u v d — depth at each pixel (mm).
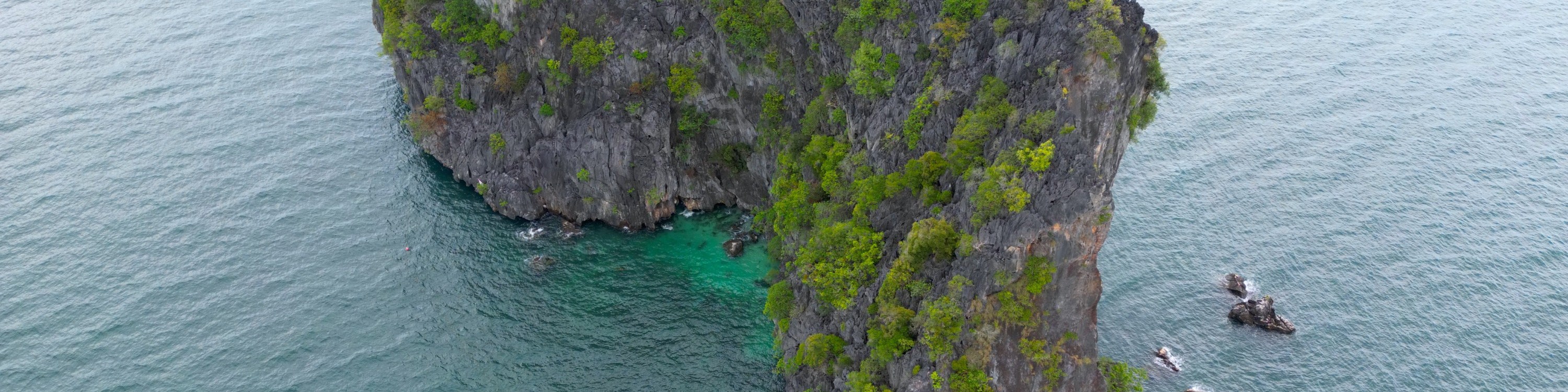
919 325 98875
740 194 143875
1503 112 167625
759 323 125000
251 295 127375
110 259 133000
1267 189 148500
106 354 118188
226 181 149125
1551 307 126375
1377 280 130625
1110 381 106000
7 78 175000
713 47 133125
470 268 133250
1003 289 96188
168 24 194375
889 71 116875
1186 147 157875
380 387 115125
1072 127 97312
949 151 104438
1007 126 101750
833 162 121938
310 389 114562
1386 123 164250
